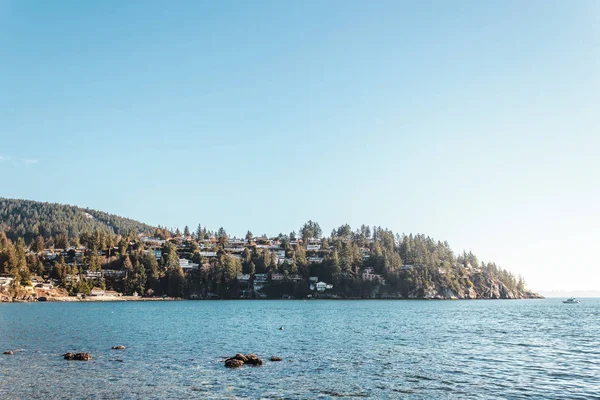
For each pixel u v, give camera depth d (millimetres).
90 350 62062
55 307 192500
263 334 84062
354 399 38031
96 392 39750
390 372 48125
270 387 41562
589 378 45438
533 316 140625
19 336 77688
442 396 38938
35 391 40000
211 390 40438
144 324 106375
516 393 39875
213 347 66000
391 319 124750
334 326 101562
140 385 42062
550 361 54688
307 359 55750
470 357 57438
